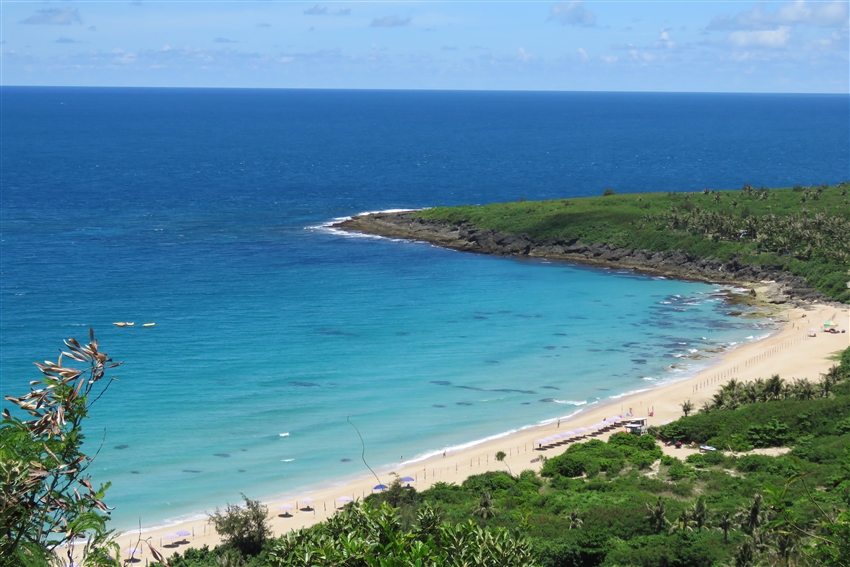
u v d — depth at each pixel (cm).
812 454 8594
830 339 13675
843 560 2634
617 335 14112
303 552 2812
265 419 10312
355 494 8331
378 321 14600
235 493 8388
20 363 11638
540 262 19438
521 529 6606
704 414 10212
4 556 1595
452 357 12850
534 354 13075
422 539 3047
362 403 10950
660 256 19012
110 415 10231
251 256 19225
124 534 7444
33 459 1662
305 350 12950
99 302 15088
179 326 13888
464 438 9950
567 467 8744
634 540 6381
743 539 6062
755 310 15625
